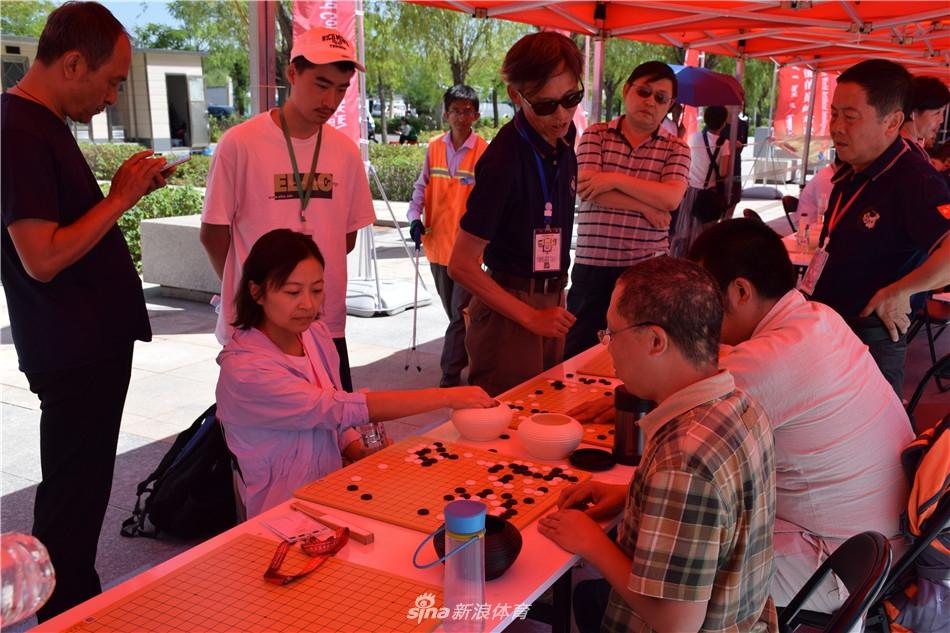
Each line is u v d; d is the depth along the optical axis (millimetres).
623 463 2117
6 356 5738
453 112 5098
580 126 7863
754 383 1889
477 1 5293
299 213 3131
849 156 2896
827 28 5906
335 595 1460
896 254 2914
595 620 2043
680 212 7547
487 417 2262
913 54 9828
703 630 1397
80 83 2221
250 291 2240
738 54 8695
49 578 906
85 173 2357
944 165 4887
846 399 1925
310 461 2303
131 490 3652
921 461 1911
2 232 2252
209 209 3059
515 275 2844
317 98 2973
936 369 2920
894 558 2014
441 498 1881
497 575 1515
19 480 3680
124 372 2475
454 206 5160
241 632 1343
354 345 6223
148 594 1466
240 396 2213
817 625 2016
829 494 1974
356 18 6004
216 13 12984
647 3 5633
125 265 2469
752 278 1920
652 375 1438
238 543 1670
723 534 1329
